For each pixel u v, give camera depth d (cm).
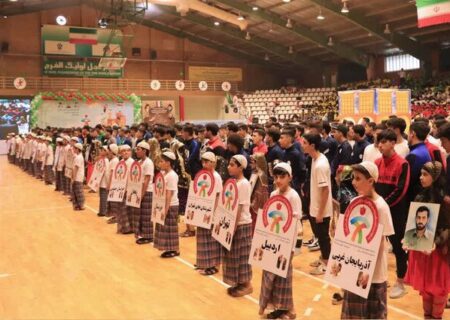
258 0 2034
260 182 498
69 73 2584
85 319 417
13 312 436
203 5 2142
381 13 1920
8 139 2298
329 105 2394
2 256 623
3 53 2519
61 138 1216
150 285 501
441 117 591
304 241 666
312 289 477
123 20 2033
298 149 584
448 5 1171
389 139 425
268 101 2795
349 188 484
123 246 663
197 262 520
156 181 605
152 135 1002
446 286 365
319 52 2652
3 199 1102
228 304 442
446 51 2252
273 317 393
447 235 356
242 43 2820
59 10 2634
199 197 502
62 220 855
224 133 798
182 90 2827
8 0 2194
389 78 2581
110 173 832
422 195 364
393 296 442
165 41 2919
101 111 2472
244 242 454
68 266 575
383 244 309
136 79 2786
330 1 1862
